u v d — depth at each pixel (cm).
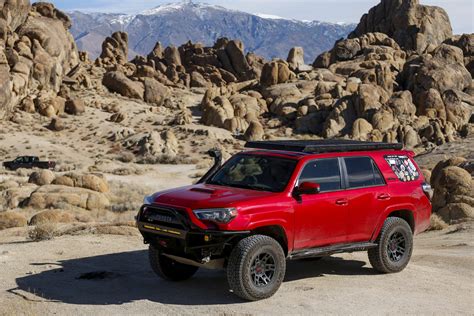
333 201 818
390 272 909
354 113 8769
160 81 12138
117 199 3092
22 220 1941
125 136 8075
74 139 7969
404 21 12975
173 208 746
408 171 940
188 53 14612
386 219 895
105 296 760
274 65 10606
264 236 738
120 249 1079
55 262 947
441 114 8694
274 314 688
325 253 820
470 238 1435
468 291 830
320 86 9806
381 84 9881
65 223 1816
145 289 798
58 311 695
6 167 5722
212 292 782
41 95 8906
